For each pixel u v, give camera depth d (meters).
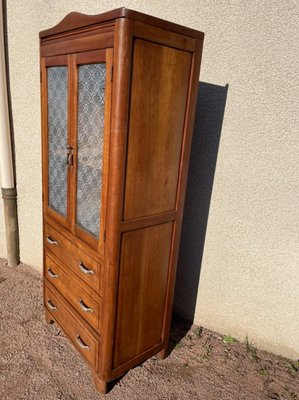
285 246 1.90
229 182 1.97
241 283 2.09
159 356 1.99
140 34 1.24
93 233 1.56
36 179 2.69
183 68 1.45
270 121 1.77
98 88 1.37
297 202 1.81
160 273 1.73
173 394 1.77
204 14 1.79
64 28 1.49
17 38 2.44
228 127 1.90
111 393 1.75
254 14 1.68
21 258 3.05
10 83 2.58
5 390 1.72
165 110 1.44
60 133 1.70
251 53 1.74
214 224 2.08
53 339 2.10
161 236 1.66
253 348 2.13
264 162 1.84
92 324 1.68
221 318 2.22
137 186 1.45
